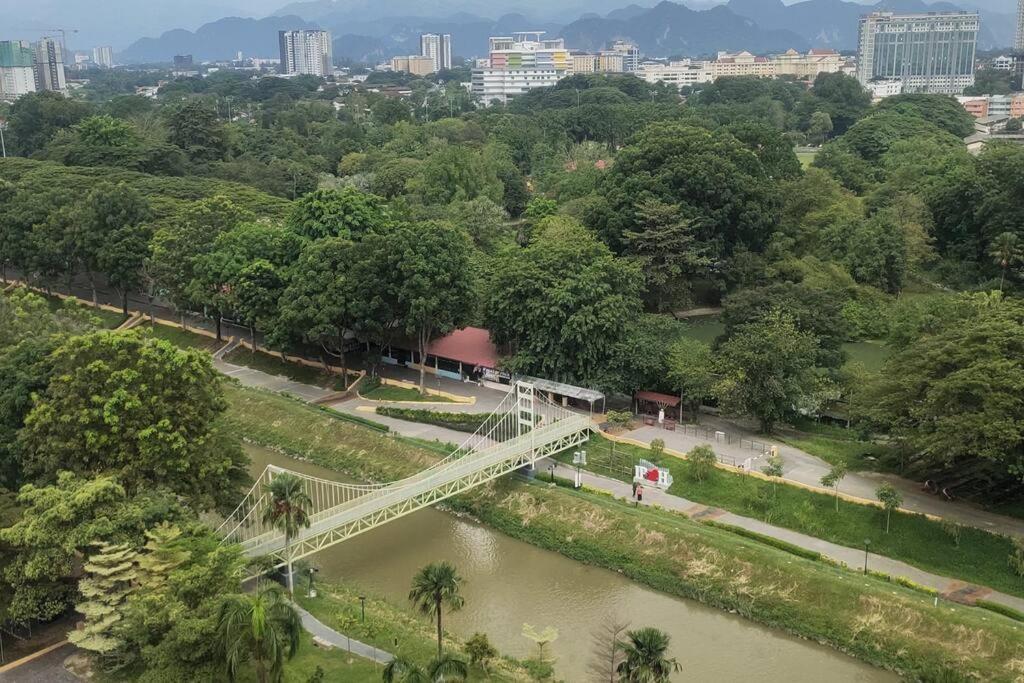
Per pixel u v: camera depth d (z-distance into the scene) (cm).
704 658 6288
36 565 5566
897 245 14812
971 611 6369
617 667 5469
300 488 6612
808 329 10562
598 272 10625
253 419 10888
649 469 8731
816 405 9569
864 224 15312
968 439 7288
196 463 6756
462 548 7988
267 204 17650
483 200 16175
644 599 7112
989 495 7938
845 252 15162
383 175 19762
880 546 7456
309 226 12850
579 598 7125
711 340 13150
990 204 15062
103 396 6481
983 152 18262
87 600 5816
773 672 6131
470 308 11262
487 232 15700
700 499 8438
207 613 5175
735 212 14950
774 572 6931
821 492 8131
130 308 15425
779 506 8094
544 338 10538
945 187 16375
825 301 10906
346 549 7944
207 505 6819
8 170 19912
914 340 9238
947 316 9288
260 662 4962
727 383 9350
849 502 7944
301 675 5622
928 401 7700
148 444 6412
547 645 6388
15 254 15188
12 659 5756
